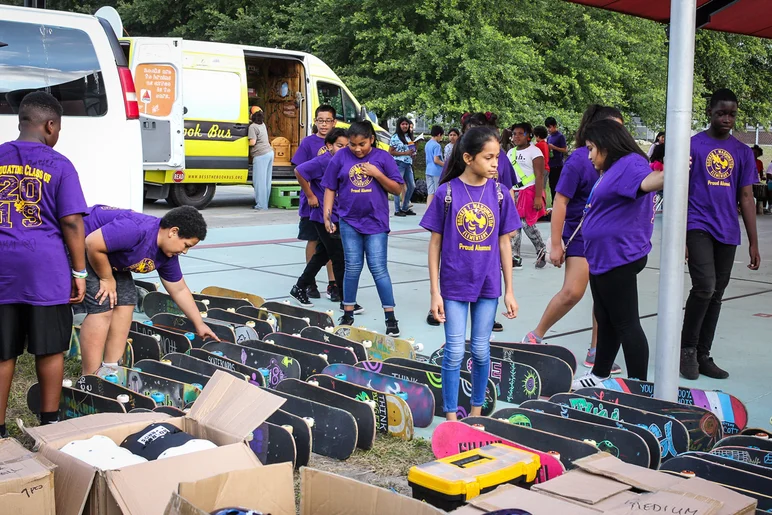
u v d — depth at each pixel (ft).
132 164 20.58
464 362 15.99
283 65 52.34
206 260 30.25
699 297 16.16
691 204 16.39
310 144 23.76
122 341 15.26
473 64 68.33
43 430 10.52
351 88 74.69
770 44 91.15
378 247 19.51
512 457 10.12
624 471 9.41
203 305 20.15
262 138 48.03
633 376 14.29
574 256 16.35
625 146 13.88
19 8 19.45
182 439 10.22
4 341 11.96
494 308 13.25
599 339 14.71
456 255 12.82
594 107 15.64
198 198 48.39
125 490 8.61
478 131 12.59
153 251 14.55
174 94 43.98
